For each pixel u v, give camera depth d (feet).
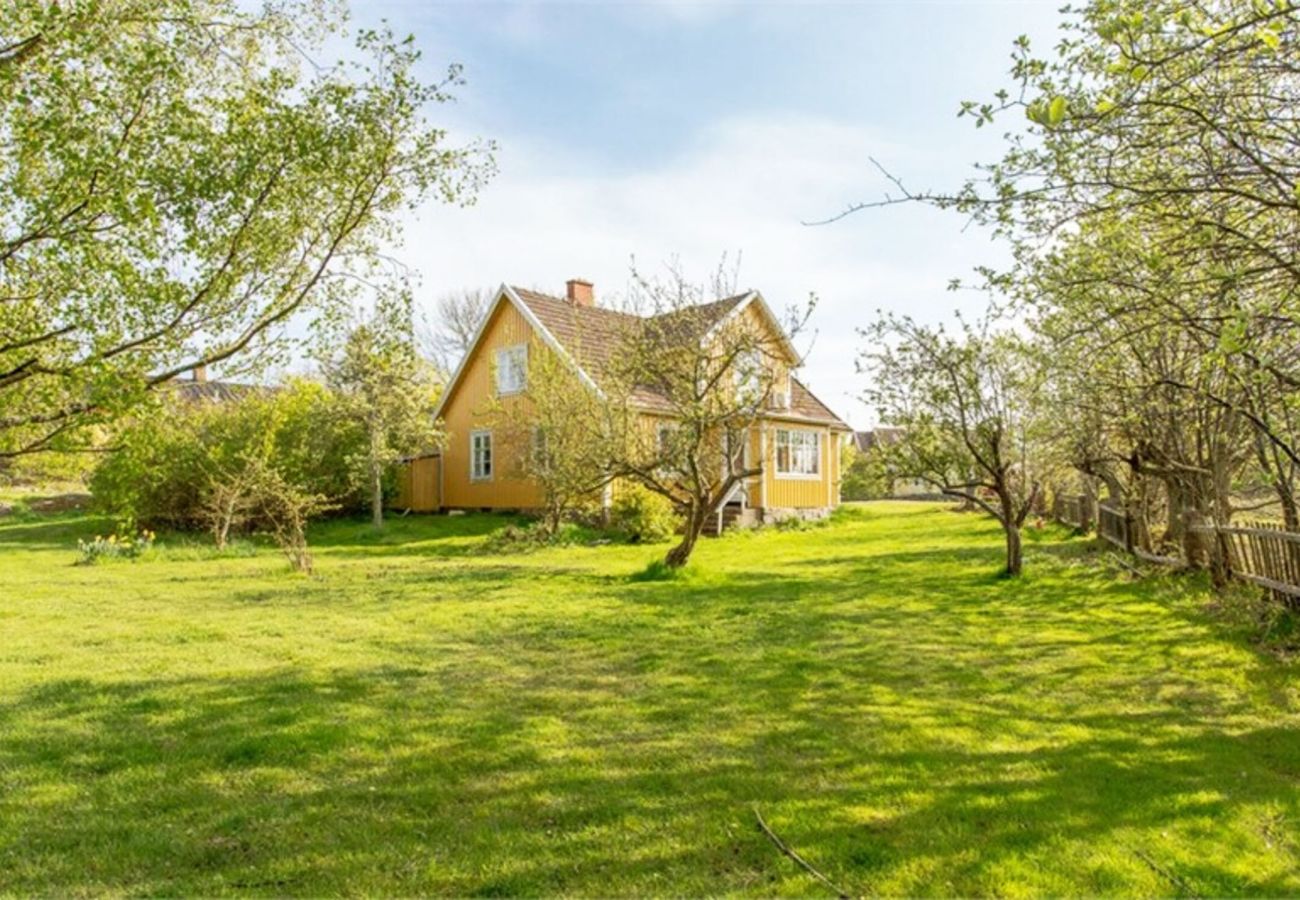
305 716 17.40
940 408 37.40
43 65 16.53
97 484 66.74
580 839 11.78
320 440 75.66
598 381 56.39
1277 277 17.31
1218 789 13.30
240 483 59.00
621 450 44.78
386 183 20.63
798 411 86.74
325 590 37.50
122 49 17.79
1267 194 16.92
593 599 33.53
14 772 14.43
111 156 16.43
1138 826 11.96
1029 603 31.35
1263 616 26.66
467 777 14.17
